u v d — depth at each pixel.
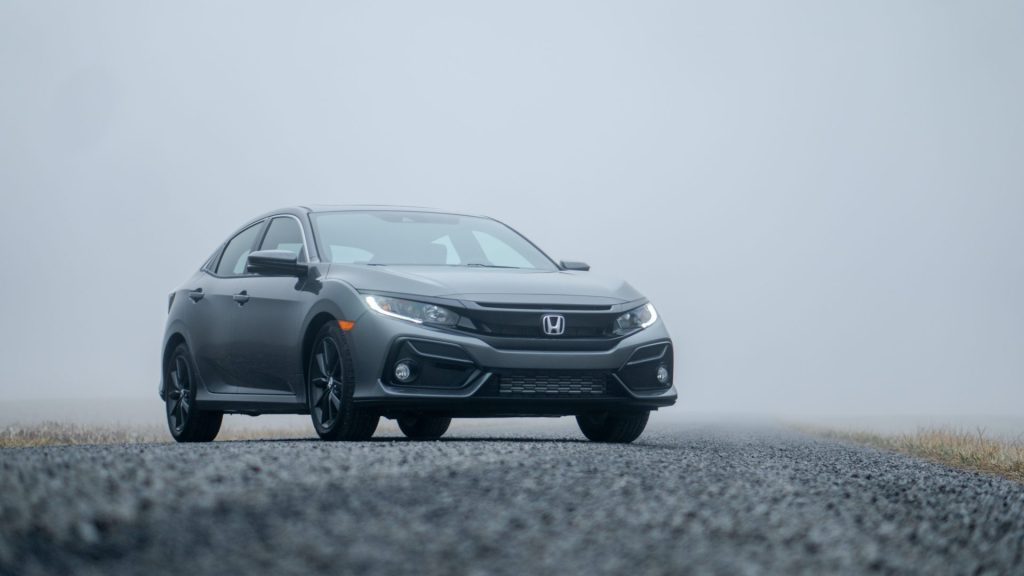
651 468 7.27
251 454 7.09
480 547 4.77
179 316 12.45
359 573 4.30
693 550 4.93
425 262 11.05
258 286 11.24
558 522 5.31
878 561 5.02
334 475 6.14
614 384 9.96
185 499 5.29
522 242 12.11
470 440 10.12
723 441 13.21
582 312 9.92
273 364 10.77
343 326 9.81
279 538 4.72
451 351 9.51
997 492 8.19
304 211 11.64
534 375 9.65
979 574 5.07
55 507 5.00
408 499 5.59
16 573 4.07
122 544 4.53
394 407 9.54
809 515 6.02
